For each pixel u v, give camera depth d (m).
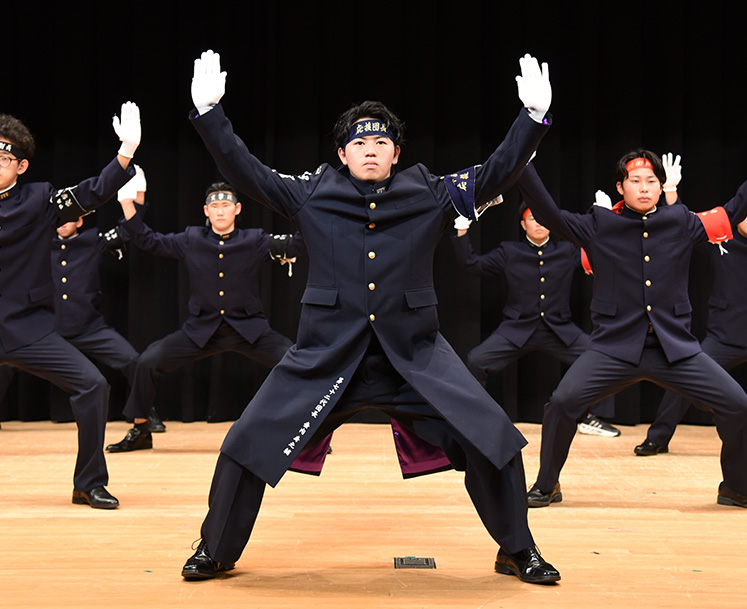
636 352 3.04
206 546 2.18
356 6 5.39
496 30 5.42
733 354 4.26
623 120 5.34
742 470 3.00
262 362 4.59
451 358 2.18
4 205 2.87
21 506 3.02
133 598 2.00
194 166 5.39
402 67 5.34
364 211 2.15
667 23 5.34
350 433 4.92
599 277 3.17
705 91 5.34
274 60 5.31
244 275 4.46
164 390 5.45
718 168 5.33
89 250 4.86
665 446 4.26
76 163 5.38
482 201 2.17
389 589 2.09
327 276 2.16
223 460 2.12
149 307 5.38
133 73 5.37
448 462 2.27
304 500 3.13
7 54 5.41
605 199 4.00
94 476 3.02
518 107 5.37
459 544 2.53
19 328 2.92
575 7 5.43
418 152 5.33
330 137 5.35
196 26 5.39
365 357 2.17
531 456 4.12
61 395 5.35
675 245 3.11
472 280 5.31
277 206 2.22
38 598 2.00
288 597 2.02
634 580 2.16
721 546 2.51
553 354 4.98
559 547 2.49
